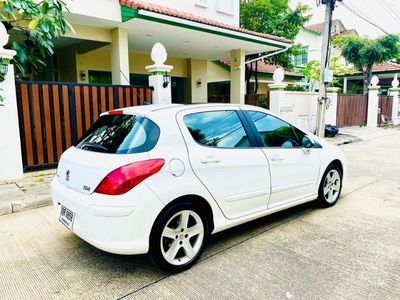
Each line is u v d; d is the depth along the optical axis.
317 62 20.20
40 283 2.89
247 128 3.77
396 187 6.06
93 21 8.33
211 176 3.24
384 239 3.74
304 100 13.02
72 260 3.30
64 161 3.40
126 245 2.74
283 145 4.14
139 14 7.82
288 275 2.98
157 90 8.13
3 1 4.09
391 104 21.00
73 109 7.07
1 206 4.68
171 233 3.00
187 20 8.64
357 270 3.06
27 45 5.35
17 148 6.14
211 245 3.62
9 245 3.65
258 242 3.69
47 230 4.08
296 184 4.21
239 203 3.53
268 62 16.45
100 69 11.80
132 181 2.74
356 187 6.07
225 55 13.70
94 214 2.73
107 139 3.19
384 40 20.58
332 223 4.25
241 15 15.53
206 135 3.35
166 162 2.93
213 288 2.79
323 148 4.73
